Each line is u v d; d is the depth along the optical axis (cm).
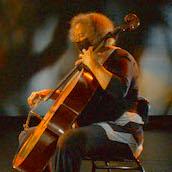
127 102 627
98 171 908
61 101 636
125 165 951
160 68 1316
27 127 695
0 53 1317
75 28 647
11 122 1316
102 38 619
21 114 1327
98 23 639
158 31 1312
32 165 634
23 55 1318
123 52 622
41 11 1316
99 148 607
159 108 1312
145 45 1308
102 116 628
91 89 623
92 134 604
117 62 610
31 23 1316
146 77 1312
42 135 633
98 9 1307
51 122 631
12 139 1181
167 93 1318
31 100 702
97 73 593
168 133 1236
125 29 618
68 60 1312
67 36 1312
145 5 1305
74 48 1308
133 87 630
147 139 1171
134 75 629
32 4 1314
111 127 615
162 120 1307
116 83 593
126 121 625
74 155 596
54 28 1312
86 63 599
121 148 616
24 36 1317
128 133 620
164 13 1309
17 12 1314
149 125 1297
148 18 1305
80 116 634
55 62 1316
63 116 629
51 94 674
